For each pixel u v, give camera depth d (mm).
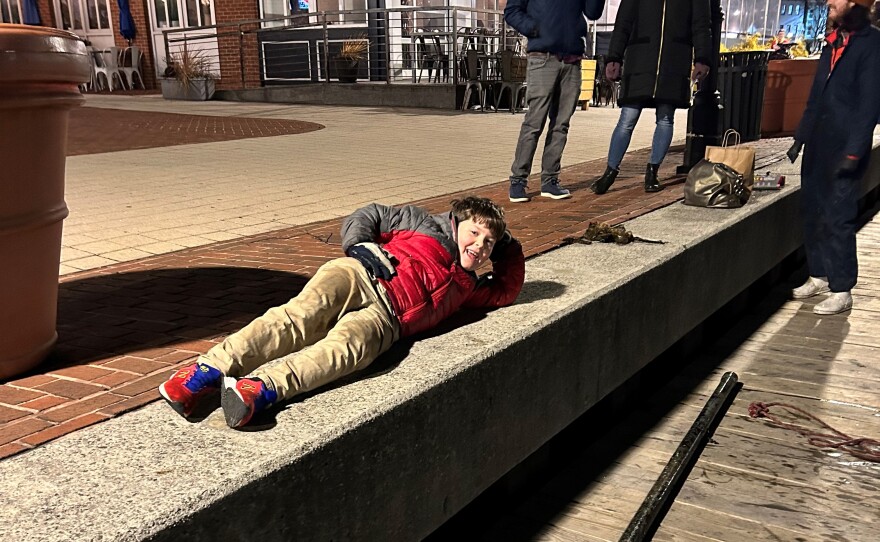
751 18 24203
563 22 5723
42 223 2438
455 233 2756
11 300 2398
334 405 2123
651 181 6469
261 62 19453
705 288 4555
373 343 2340
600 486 3436
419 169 8086
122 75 22656
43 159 2404
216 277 3871
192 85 19000
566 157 9125
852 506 3189
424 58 17562
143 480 1700
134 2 21672
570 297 3217
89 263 4195
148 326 3053
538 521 3172
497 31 17750
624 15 6238
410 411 2236
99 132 11797
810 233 5617
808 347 4992
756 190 5891
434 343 2656
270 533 1823
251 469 1756
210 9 20125
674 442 3834
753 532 3010
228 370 2088
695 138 7605
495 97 16266
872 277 6453
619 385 3824
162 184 7102
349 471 2039
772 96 10641
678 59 6066
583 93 16734
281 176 7598
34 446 1925
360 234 2639
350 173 7789
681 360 4734
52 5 23203
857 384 4375
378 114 15070
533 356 2887
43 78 2285
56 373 2516
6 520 1530
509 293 3053
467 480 2633
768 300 6051
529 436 2996
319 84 17859
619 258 3891
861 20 4734
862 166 5141
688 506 3195
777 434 3812
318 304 2309
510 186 6148
